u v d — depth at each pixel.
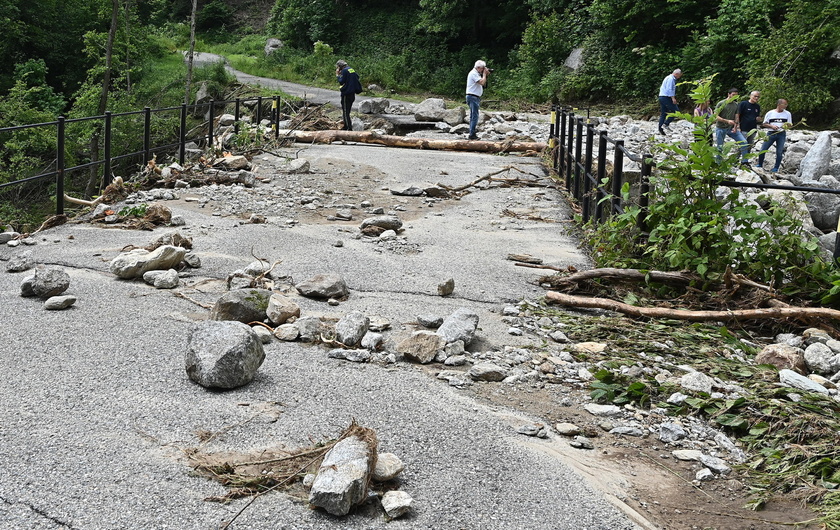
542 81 35.22
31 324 5.44
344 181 12.95
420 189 12.03
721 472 3.85
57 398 4.23
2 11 38.72
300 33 51.12
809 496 3.62
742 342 6.08
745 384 5.01
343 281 6.59
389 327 5.77
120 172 29.50
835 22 24.70
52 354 4.88
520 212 11.00
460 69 41.69
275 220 9.66
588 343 5.71
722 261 6.92
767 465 3.96
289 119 22.41
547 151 16.34
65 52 42.94
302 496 3.38
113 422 3.97
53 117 30.92
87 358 4.84
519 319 6.20
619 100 32.84
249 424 4.01
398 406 4.33
